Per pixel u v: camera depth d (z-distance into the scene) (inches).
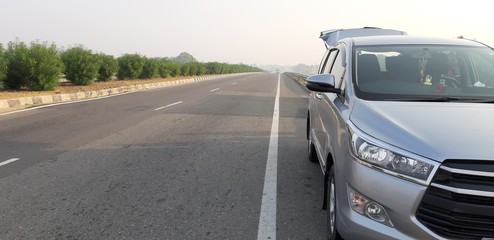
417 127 106.2
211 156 248.8
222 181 197.9
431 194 95.3
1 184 191.9
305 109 511.8
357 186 106.4
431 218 95.3
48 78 727.1
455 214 93.4
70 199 172.1
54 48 761.6
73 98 654.5
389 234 99.4
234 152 260.4
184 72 2046.0
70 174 208.5
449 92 136.9
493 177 91.0
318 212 159.6
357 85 141.6
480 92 137.5
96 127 357.7
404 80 143.2
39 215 155.1
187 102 599.5
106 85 973.2
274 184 193.8
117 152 258.7
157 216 154.6
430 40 168.2
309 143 237.3
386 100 130.4
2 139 299.7
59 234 138.9
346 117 125.3
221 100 637.9
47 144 282.2
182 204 167.0
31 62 689.0
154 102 595.8
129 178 202.1
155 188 186.9
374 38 176.1
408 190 97.0
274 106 548.4
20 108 503.2
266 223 148.7
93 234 138.8
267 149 270.1
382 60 155.0
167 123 383.9
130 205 165.6
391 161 100.7
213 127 361.1
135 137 310.3
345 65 158.2
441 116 112.6
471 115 113.1
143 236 137.5
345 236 111.3
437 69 147.3
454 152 94.5
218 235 138.8
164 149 268.4
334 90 151.1
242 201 170.9
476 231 93.0
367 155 105.1
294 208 163.6
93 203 167.6
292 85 1185.4
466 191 91.7
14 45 722.2
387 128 108.0
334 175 128.4
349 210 110.3
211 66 3053.6
